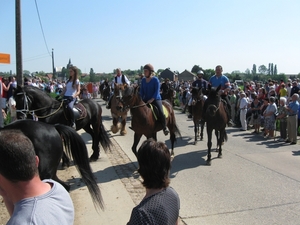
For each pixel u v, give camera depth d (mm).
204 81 10562
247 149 9234
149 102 6973
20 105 5820
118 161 7746
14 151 1632
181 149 9227
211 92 7566
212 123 7488
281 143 10141
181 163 7656
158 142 2217
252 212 4816
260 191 5719
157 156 2082
